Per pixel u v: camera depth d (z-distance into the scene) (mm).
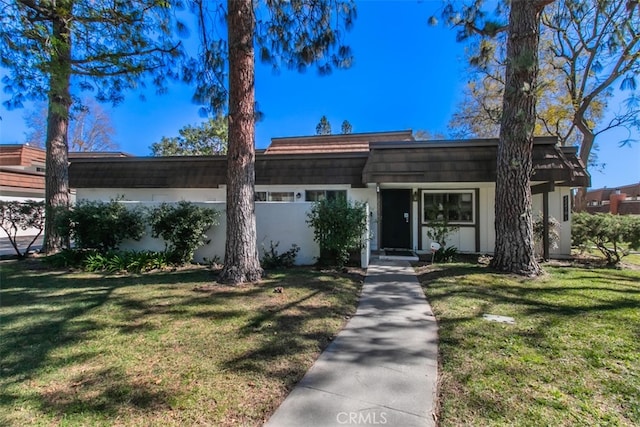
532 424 2197
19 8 5812
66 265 8117
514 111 6848
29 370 2951
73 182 13078
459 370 2955
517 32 6738
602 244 8867
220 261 8648
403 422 2230
